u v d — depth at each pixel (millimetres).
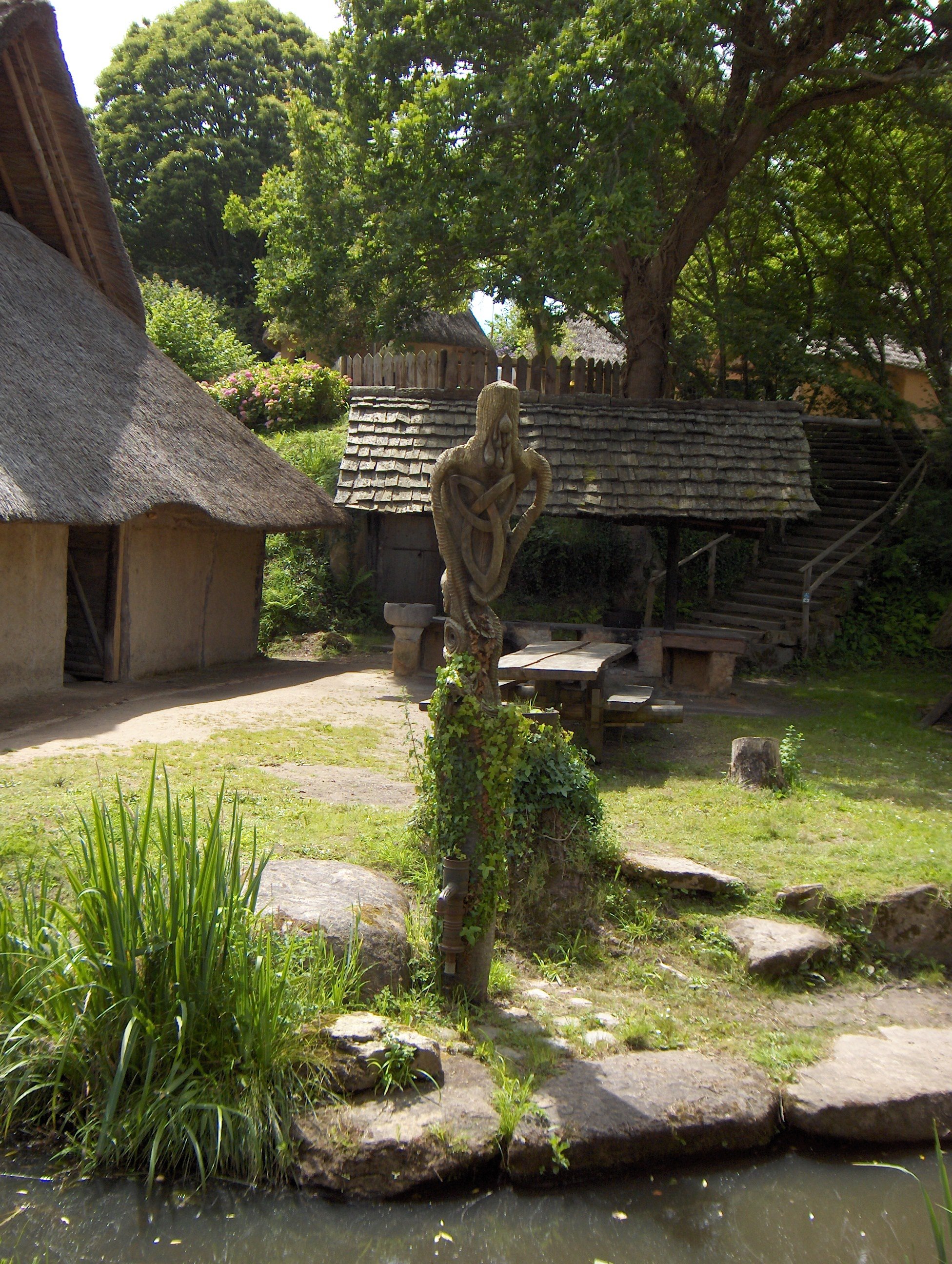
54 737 7898
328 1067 4102
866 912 5934
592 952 5668
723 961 5672
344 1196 3789
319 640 14664
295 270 15648
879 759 9359
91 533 11039
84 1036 4098
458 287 16188
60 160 12570
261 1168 3857
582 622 15258
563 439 12781
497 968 5309
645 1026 4934
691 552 17359
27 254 11875
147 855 5254
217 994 4152
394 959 4852
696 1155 4254
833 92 15102
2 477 8070
